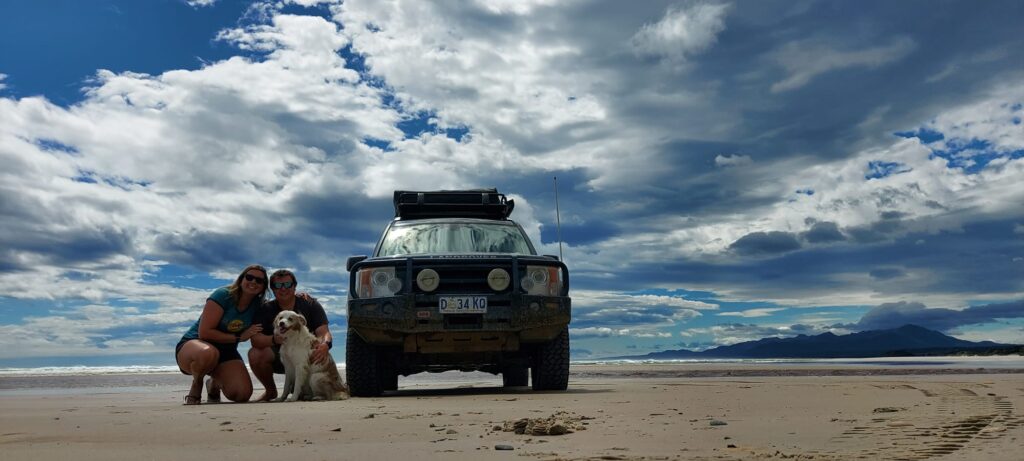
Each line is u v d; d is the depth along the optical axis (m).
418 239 8.22
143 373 19.44
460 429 3.77
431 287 7.18
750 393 6.36
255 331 7.09
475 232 8.37
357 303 7.20
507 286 7.29
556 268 7.62
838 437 3.11
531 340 7.48
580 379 11.16
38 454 3.00
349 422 4.24
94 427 4.12
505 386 9.91
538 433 3.47
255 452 2.99
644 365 22.36
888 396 5.64
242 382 7.03
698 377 11.83
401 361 7.81
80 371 21.08
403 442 3.28
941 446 2.78
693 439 3.16
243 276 7.02
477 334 7.25
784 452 2.72
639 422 3.91
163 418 4.68
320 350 6.92
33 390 10.34
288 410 5.22
